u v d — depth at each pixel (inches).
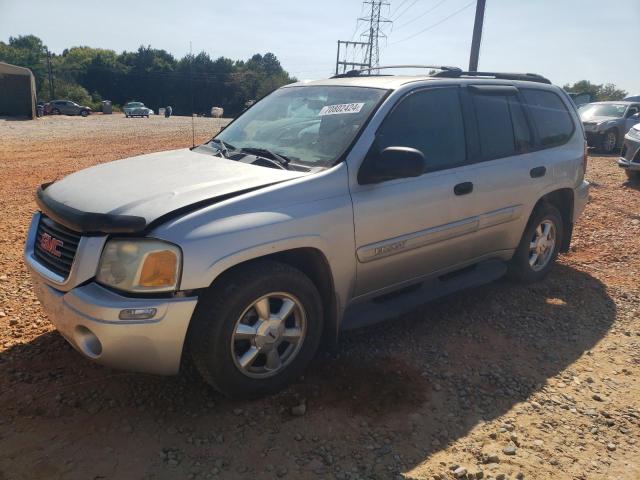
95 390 130.5
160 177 133.5
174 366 115.6
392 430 121.2
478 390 138.5
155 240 110.1
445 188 158.2
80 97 3061.0
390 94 153.3
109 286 112.0
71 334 116.1
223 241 113.9
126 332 108.7
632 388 143.0
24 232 264.8
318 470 108.3
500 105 184.5
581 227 302.4
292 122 161.8
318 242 129.6
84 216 111.7
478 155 172.9
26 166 511.2
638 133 440.8
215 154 158.2
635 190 416.8
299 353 132.2
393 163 134.3
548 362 154.8
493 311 186.5
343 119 150.4
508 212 181.2
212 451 112.2
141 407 125.1
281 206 124.9
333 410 127.3
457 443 118.2
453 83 171.0
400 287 159.0
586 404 134.9
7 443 111.0
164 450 111.7
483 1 732.7
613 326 179.3
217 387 121.5
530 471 110.7
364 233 140.1
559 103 212.5
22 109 1488.7
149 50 3695.9
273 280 122.1
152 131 1046.4
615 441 121.6
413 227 151.8
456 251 169.3
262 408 126.9
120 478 103.6
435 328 172.4
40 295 125.5
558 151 203.9
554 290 207.0
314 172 136.3
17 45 4709.6
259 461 110.0
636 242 273.3
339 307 141.1
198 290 112.3
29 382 132.3
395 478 107.0
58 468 105.1
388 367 146.8
